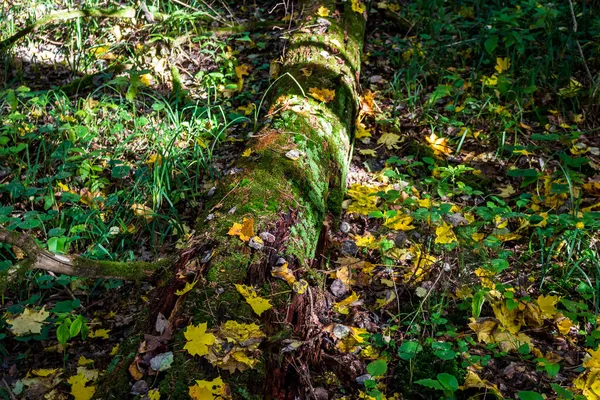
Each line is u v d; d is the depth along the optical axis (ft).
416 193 12.30
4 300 10.69
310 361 8.65
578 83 15.07
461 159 13.66
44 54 17.87
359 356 9.01
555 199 11.91
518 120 14.71
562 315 9.64
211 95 15.75
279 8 19.52
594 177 12.92
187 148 13.71
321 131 11.97
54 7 19.60
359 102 14.67
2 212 11.25
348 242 11.19
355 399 8.43
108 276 9.41
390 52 17.06
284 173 10.53
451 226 10.85
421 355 8.83
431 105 14.70
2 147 13.78
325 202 11.21
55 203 12.23
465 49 17.04
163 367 7.54
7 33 18.34
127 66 16.72
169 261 9.68
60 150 13.00
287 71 14.02
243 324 7.97
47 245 10.73
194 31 18.01
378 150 13.85
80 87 16.33
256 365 7.73
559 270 10.60
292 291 8.79
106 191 12.96
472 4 18.76
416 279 10.43
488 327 9.28
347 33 15.72
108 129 14.56
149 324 8.41
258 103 15.15
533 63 16.06
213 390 7.27
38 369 9.36
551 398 8.39
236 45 17.89
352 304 9.77
